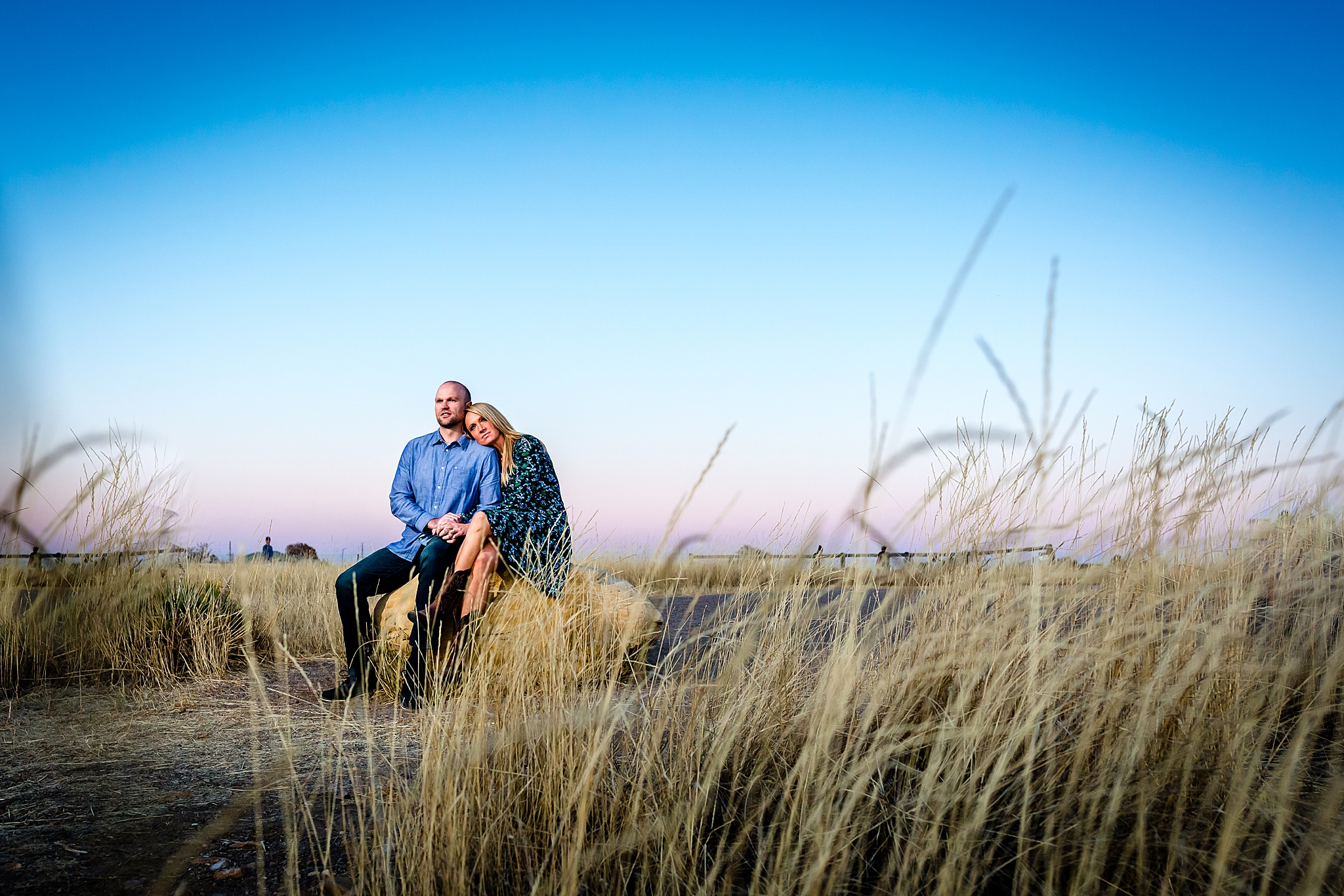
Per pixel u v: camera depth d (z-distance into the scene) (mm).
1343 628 2547
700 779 2283
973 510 2832
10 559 4672
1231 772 2062
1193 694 2387
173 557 5273
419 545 4551
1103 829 1841
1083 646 2348
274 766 3041
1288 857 1896
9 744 3398
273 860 2195
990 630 2430
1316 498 2732
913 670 2443
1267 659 2533
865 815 2105
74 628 4742
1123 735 2152
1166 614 2576
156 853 2277
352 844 2201
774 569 2678
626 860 2092
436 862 1987
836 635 2693
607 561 3979
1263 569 2756
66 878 2125
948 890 1751
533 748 2383
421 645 4008
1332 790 1757
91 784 2867
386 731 3494
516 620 3354
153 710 3988
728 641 2773
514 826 2223
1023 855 1839
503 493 4527
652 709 2592
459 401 4664
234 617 5191
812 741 2260
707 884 1835
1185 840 1931
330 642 5586
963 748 2094
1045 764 2182
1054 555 2592
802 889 1822
